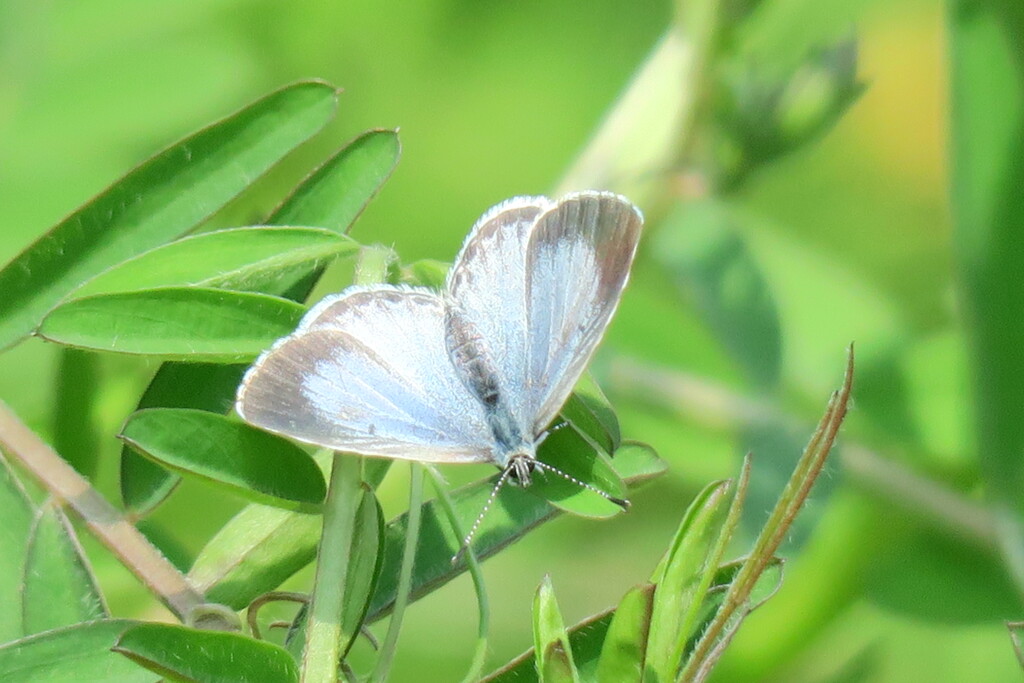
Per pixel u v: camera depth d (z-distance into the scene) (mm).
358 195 597
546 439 591
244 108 597
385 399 593
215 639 577
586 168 638
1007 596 629
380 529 583
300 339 590
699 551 575
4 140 636
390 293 596
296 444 586
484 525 589
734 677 634
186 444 585
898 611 631
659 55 637
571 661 573
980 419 618
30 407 612
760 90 631
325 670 578
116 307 587
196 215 596
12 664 580
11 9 637
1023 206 616
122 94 639
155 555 587
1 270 593
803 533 620
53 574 585
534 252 600
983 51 617
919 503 630
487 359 596
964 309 618
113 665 581
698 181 637
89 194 636
